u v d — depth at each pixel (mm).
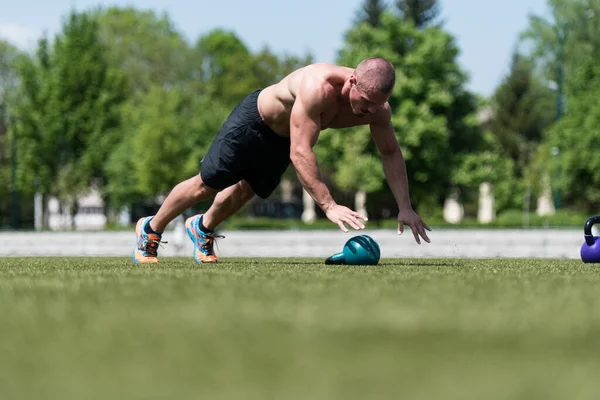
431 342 3031
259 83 88875
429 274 7707
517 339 3135
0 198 88250
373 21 77312
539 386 2141
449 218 100312
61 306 4434
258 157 9992
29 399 2049
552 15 75312
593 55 71562
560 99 69188
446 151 62312
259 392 2076
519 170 98625
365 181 62375
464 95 63031
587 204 69188
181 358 2678
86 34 66062
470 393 2037
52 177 67375
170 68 86875
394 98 60750
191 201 10773
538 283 6348
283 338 3133
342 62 63250
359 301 4621
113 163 66938
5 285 6070
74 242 27328
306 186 8984
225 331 3350
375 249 10461
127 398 2031
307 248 25438
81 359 2701
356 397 2006
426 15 72062
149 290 5469
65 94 65500
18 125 66875
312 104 8812
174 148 65375
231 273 7824
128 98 73750
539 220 57375
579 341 3102
